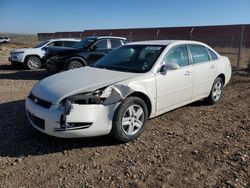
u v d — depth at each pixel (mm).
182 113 6242
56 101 4223
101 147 4535
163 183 3570
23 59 14531
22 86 9336
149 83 4930
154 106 5113
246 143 4738
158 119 5824
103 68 5492
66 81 4703
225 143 4734
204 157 4234
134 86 4668
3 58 20844
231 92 8430
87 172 3834
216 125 5586
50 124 4215
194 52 6219
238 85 9484
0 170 3867
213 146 4613
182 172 3822
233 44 22312
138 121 4797
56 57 10844
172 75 5387
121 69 5340
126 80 4695
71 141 4715
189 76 5820
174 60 5613
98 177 3717
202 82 6270
